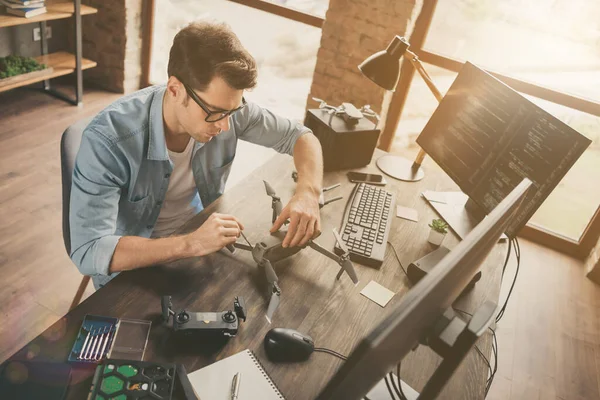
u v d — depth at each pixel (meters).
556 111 2.87
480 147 1.67
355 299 1.31
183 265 1.28
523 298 2.62
